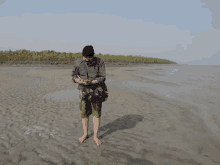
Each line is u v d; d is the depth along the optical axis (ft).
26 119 11.49
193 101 17.60
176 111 14.02
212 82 34.35
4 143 8.11
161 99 18.45
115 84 29.91
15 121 11.05
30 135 9.07
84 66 7.78
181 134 9.53
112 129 10.14
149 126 10.69
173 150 7.76
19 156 7.06
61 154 7.28
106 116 12.56
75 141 8.49
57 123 10.89
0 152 7.30
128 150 7.70
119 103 16.47
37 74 46.42
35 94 19.77
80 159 6.93
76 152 7.47
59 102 16.40
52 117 12.03
